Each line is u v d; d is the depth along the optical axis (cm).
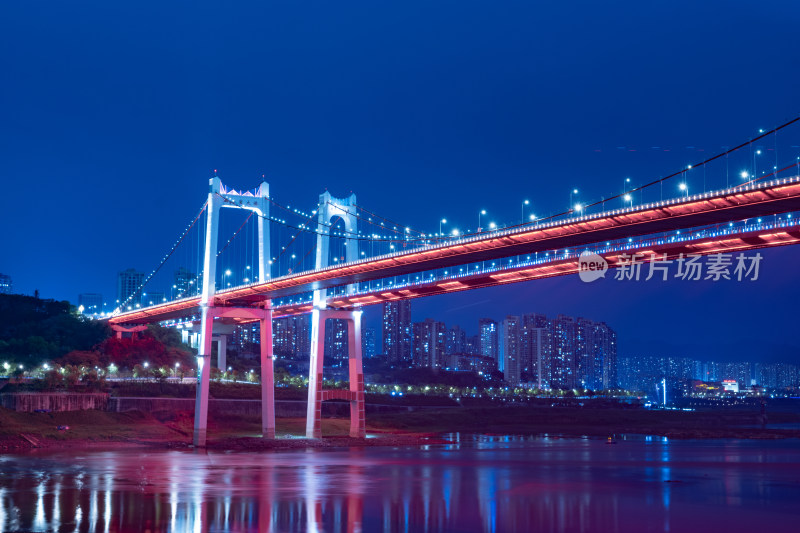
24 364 19662
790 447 14512
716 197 8556
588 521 6091
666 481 8581
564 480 8650
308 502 6900
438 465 10462
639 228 9588
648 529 5806
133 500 6956
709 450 13650
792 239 9231
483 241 11038
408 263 12062
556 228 10175
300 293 15062
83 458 11219
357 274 13000
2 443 12875
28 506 6600
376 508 6600
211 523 5894
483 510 6538
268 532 5594
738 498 7275
